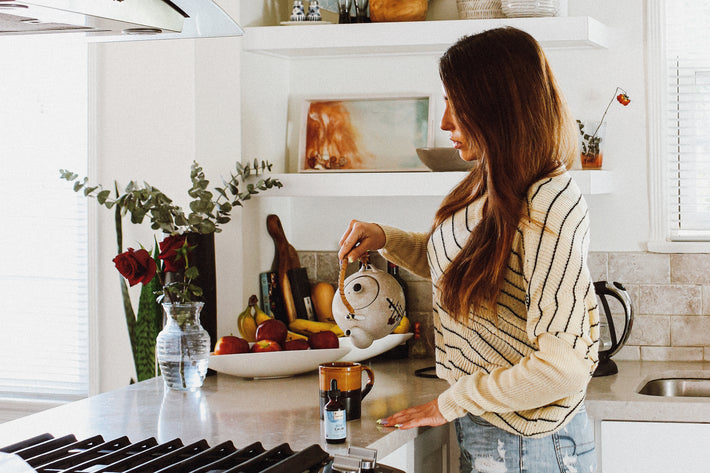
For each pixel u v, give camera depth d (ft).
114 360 10.41
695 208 9.39
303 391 7.73
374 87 9.98
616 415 7.55
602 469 7.63
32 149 10.83
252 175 9.34
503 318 5.86
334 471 5.13
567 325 5.43
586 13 9.44
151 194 8.30
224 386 7.98
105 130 10.17
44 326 10.94
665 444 7.48
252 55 9.46
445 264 6.30
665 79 9.29
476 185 6.35
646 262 9.40
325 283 10.06
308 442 6.03
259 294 9.70
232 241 9.39
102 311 10.43
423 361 9.40
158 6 5.50
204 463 5.32
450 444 7.73
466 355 6.11
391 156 9.61
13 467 5.03
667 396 8.21
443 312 6.25
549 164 5.79
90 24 5.34
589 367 5.51
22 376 11.05
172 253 8.08
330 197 10.23
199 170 8.55
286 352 8.03
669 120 9.39
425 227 10.00
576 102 9.52
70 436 5.76
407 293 9.75
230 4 9.16
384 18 9.14
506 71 5.73
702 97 9.34
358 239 7.22
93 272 10.39
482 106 5.76
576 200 5.65
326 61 10.11
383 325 7.25
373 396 7.56
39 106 10.77
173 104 9.84
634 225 9.44
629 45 9.35
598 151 9.09
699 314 9.31
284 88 10.18
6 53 10.87
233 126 9.30
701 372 8.83
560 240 5.49
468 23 8.73
